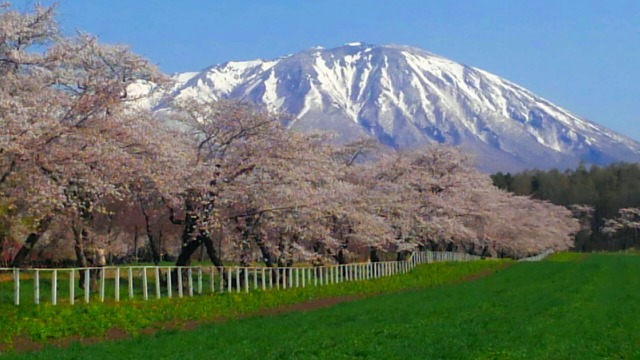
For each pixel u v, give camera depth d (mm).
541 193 138625
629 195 131000
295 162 38906
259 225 39250
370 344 19750
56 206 27062
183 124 37562
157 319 25922
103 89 28328
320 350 18859
